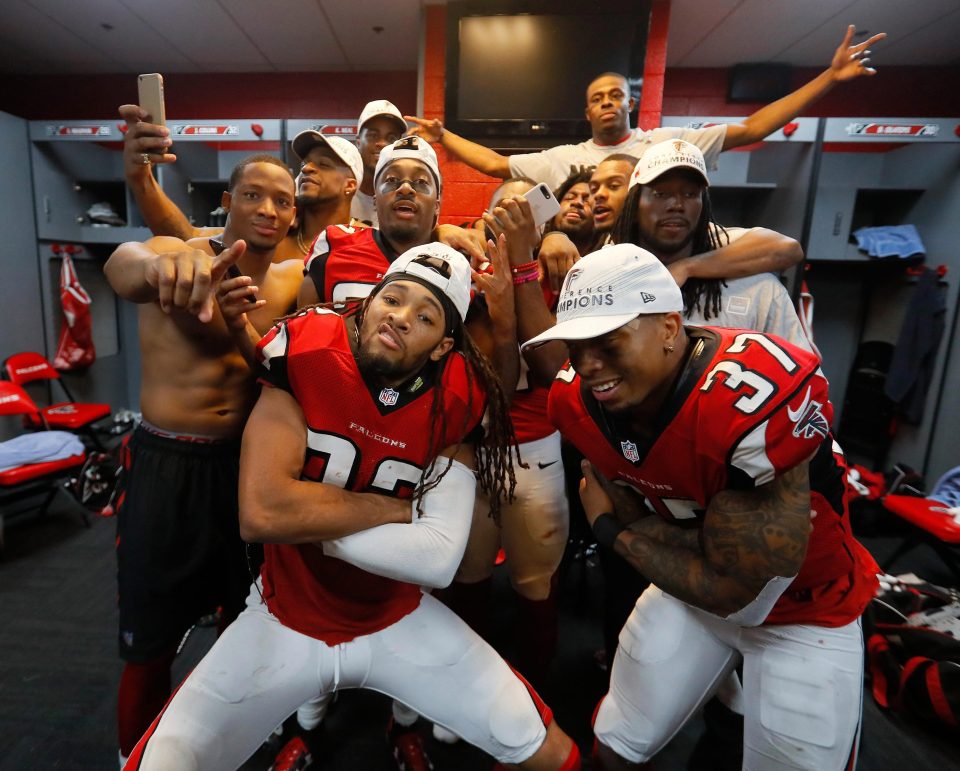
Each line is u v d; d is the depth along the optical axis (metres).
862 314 3.86
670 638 1.02
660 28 2.94
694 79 3.88
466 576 1.46
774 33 3.34
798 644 0.91
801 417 0.72
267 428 0.84
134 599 1.16
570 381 0.94
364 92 4.07
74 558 2.40
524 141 2.89
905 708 1.61
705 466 0.79
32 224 3.70
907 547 2.37
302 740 1.36
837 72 1.91
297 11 3.16
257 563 1.07
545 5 2.77
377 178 1.17
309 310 0.92
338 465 0.87
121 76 4.17
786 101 2.05
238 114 4.16
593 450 0.94
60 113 4.25
